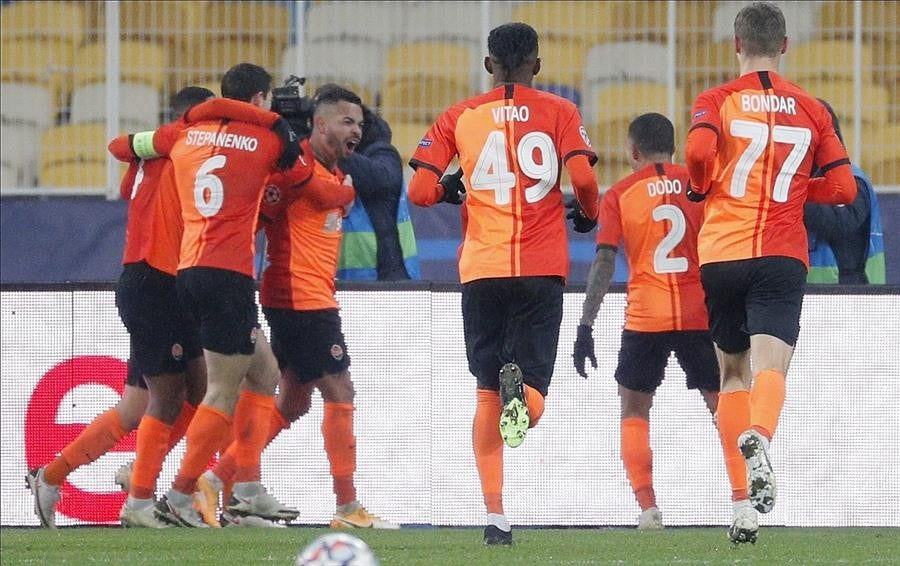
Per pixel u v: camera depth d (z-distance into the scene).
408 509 26.77
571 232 33.88
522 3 36.06
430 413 26.83
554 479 26.70
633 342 25.91
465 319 20.17
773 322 18.92
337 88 25.84
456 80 36.03
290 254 25.33
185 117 23.95
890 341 26.55
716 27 35.72
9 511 27.11
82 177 35.56
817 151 19.62
